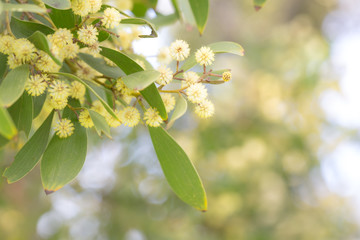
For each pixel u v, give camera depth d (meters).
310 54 1.96
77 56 0.78
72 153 0.76
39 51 0.74
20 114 0.75
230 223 2.02
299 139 1.95
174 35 2.00
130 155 1.83
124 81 0.72
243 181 1.94
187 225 1.93
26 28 0.76
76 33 0.76
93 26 0.76
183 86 0.76
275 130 1.95
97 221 1.88
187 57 0.78
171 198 1.94
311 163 1.99
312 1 3.20
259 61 2.13
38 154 0.75
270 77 1.97
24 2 0.78
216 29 2.83
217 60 2.10
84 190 1.89
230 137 1.92
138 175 1.88
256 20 3.07
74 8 0.75
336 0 3.24
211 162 1.91
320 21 3.25
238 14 2.96
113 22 0.75
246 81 2.00
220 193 1.91
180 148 0.77
